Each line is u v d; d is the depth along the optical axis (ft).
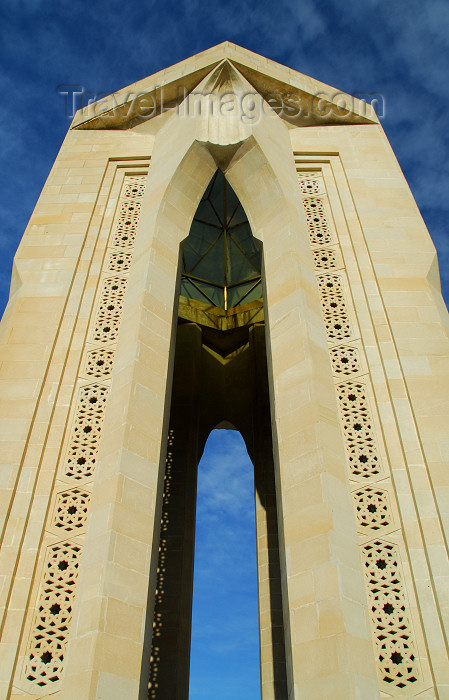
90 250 40.40
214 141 41.70
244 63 47.80
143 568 24.09
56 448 30.12
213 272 64.08
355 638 21.07
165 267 36.27
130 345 31.55
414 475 27.86
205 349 62.23
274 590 42.83
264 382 56.24
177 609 43.21
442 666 22.62
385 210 41.98
